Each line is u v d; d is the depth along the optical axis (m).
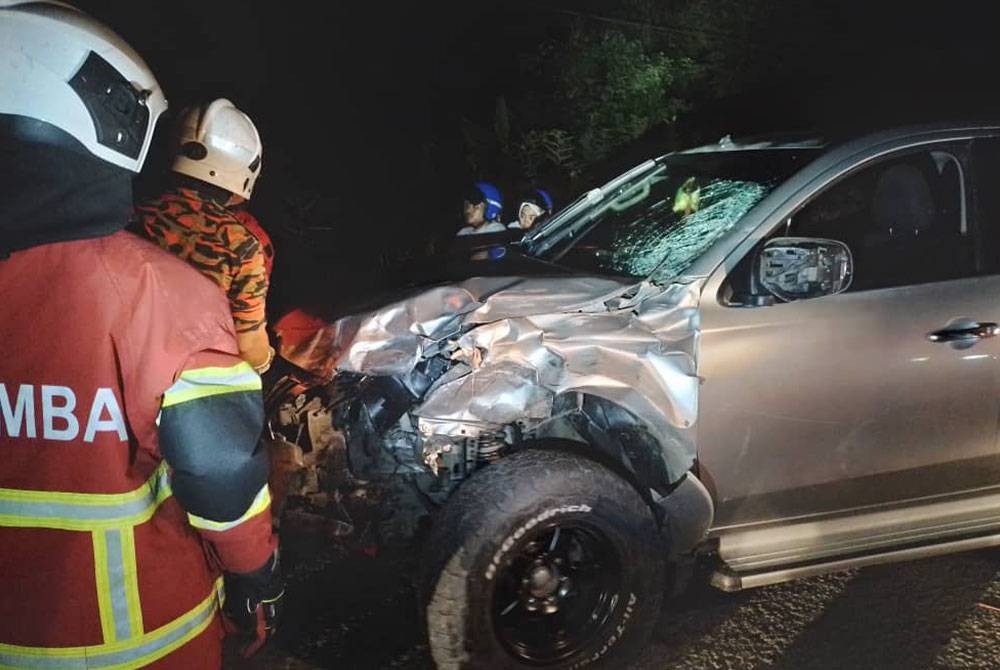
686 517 3.21
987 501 3.70
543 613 3.12
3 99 1.58
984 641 3.43
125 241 1.70
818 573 3.39
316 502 3.15
